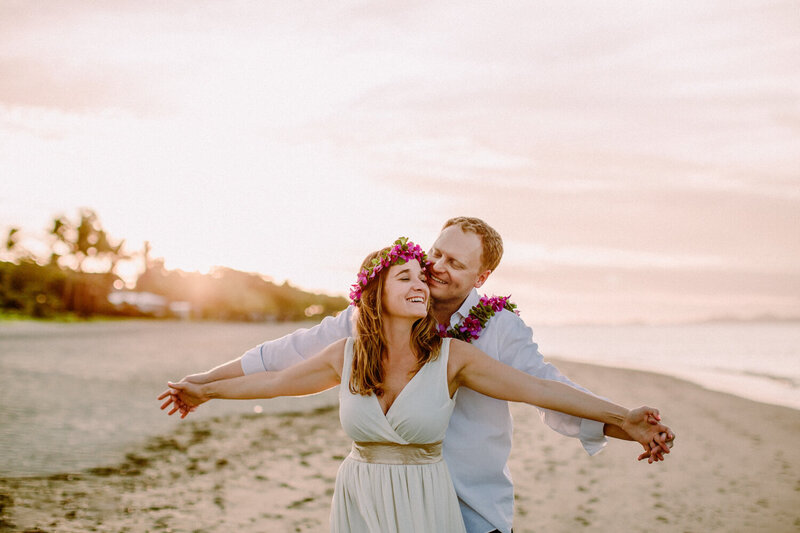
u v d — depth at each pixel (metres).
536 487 6.56
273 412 10.78
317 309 159.00
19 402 10.45
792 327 119.69
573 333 93.94
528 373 2.85
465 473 2.75
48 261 74.44
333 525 2.60
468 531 2.74
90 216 80.75
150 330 51.59
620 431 2.61
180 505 5.41
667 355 35.75
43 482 5.85
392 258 2.48
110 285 82.62
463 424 2.77
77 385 13.14
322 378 2.64
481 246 2.87
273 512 5.34
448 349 2.54
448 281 2.85
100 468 6.49
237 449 7.79
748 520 5.55
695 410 12.62
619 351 41.34
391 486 2.47
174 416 9.93
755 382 19.03
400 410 2.44
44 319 55.62
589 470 7.26
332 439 8.62
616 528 5.34
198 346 30.66
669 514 5.70
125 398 11.60
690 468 7.40
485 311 2.84
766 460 7.89
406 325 2.52
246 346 31.55
